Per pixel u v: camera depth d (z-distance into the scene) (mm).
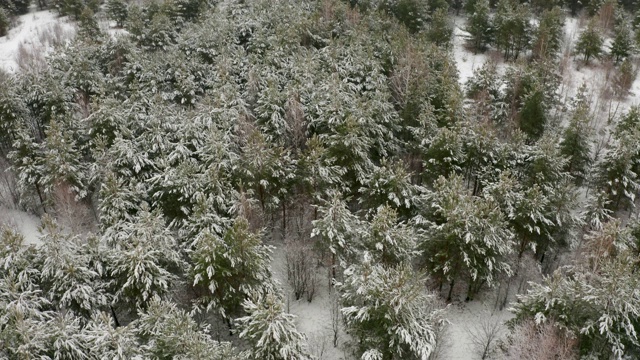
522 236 30344
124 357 20172
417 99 40562
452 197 27984
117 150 33281
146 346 21203
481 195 34312
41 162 35656
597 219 31516
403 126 41094
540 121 40656
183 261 27312
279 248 33375
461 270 28797
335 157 32750
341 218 27656
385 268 26672
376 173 31141
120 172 33312
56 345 20734
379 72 45594
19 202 36594
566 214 30641
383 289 22562
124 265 24328
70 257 24609
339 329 27828
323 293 30438
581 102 41281
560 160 33062
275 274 31281
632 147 33812
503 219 28734
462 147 35906
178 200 29891
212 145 32062
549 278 25250
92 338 21203
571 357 22844
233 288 25281
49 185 33781
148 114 38969
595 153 40719
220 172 31703
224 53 45938
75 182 34125
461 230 27016
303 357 22484
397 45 47250
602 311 23344
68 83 42719
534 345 22906
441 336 26656
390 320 22438
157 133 35188
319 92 39500
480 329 28531
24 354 19828
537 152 33438
